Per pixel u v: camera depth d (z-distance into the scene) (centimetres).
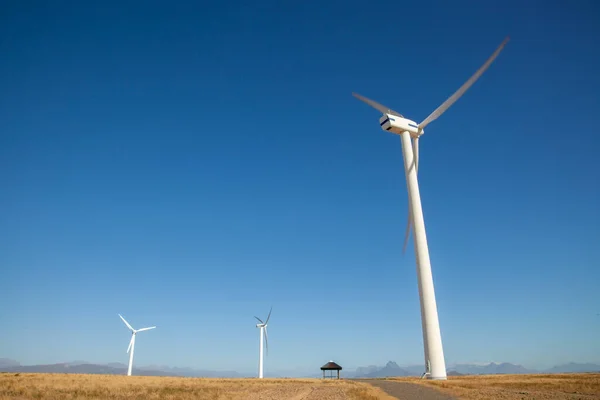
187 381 6988
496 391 4850
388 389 5197
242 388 5419
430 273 8162
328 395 4394
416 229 8462
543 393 4569
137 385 5550
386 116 9169
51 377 6719
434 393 4591
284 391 4938
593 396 4234
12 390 4384
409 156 9031
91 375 8062
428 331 7812
